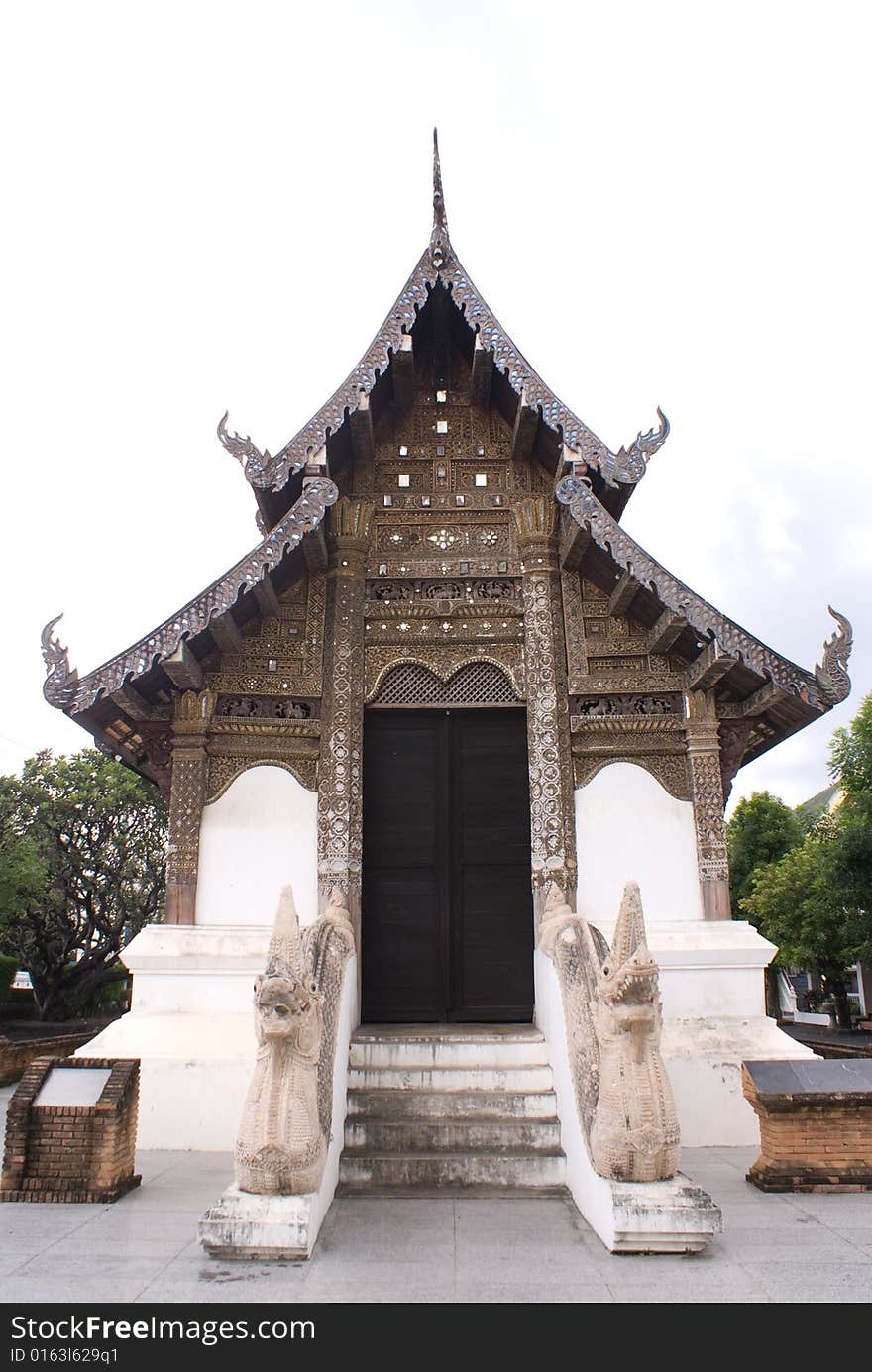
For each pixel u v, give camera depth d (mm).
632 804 10258
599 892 10000
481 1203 6750
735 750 10383
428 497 11406
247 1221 5473
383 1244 5754
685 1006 9273
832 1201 6730
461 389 11883
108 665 8977
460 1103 7910
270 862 9984
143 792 39625
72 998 40969
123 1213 6438
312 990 6086
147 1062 8656
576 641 10719
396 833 10555
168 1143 8461
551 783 10148
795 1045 8984
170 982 9234
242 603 9953
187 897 9727
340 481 11359
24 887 34094
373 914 10336
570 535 10328
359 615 10828
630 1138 5785
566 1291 4941
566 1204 6727
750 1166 7824
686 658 10508
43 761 40281
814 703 9094
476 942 10320
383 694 10797
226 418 9977
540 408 10219
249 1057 8695
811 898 33125
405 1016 10047
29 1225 6105
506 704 10766
